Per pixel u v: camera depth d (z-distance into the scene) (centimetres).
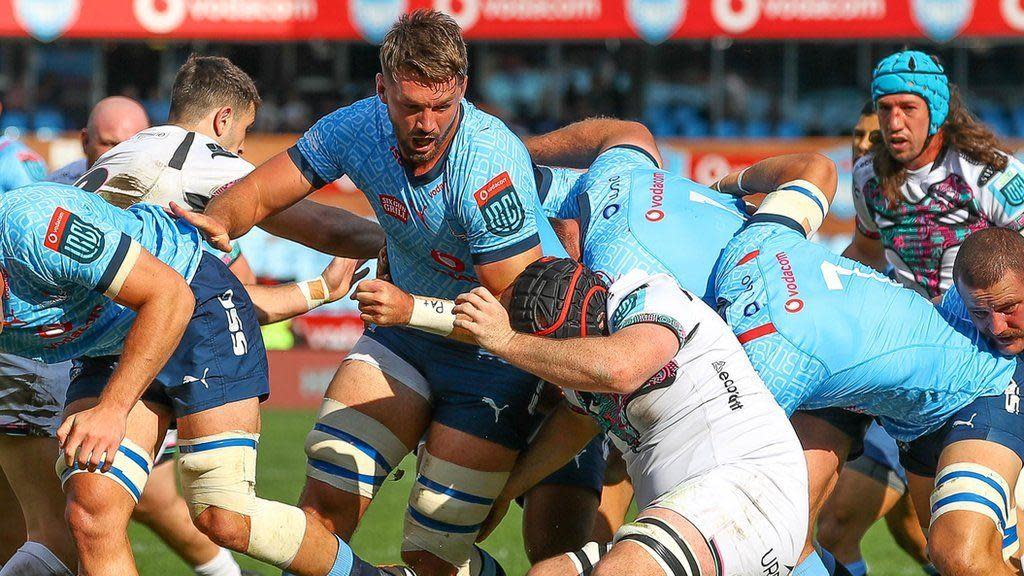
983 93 5922
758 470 1325
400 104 1402
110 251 1332
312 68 6178
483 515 1666
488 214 1462
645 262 1539
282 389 4725
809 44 6006
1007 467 1462
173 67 6172
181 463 1507
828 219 4888
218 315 1526
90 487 1409
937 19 5069
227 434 1500
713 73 6044
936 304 1616
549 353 1280
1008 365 1522
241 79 1842
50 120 6122
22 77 6097
